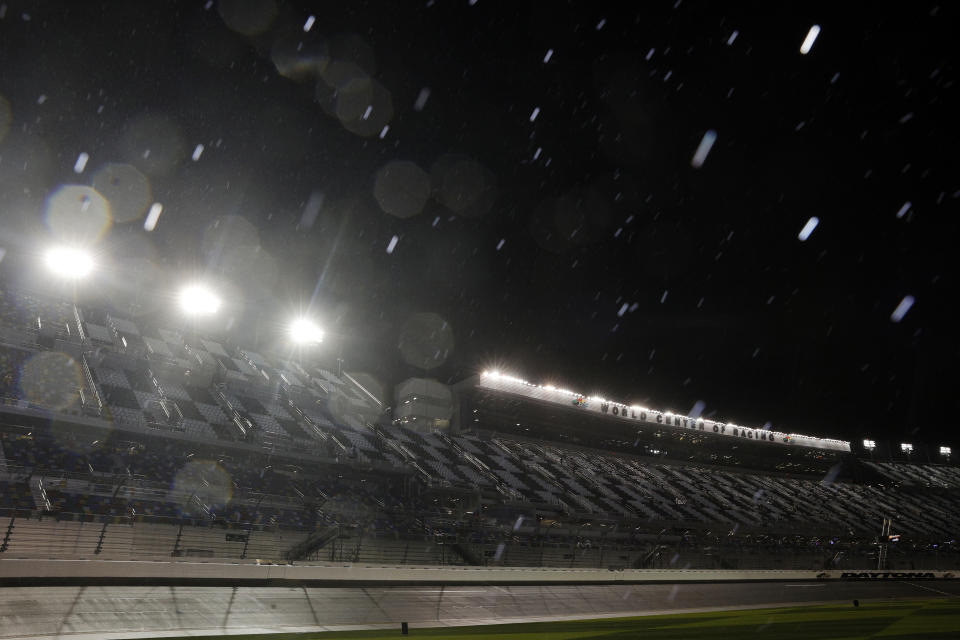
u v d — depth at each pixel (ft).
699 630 59.36
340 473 117.60
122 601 53.78
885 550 162.50
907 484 243.60
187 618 53.57
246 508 95.04
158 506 86.58
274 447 112.47
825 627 61.93
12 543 64.54
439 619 65.57
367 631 55.36
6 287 127.34
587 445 189.57
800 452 233.76
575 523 138.10
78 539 70.54
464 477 136.15
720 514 169.68
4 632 44.37
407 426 163.12
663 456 204.74
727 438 218.79
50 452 88.79
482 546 109.50
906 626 63.05
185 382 128.98
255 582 65.62
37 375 104.17
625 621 69.31
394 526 106.83
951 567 178.19
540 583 88.84
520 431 177.47
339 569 71.97
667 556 133.39
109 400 106.22
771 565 147.64
